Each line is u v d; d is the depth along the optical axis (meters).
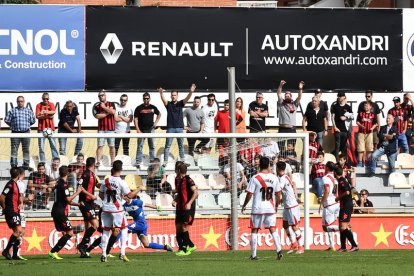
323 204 66.25
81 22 81.81
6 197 59.81
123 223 56.00
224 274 46.91
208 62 83.12
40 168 69.94
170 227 70.31
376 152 81.50
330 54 84.25
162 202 72.69
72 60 81.75
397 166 83.00
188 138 76.50
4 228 68.44
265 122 82.00
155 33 82.62
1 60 80.94
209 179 74.94
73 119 78.00
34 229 68.69
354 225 73.38
